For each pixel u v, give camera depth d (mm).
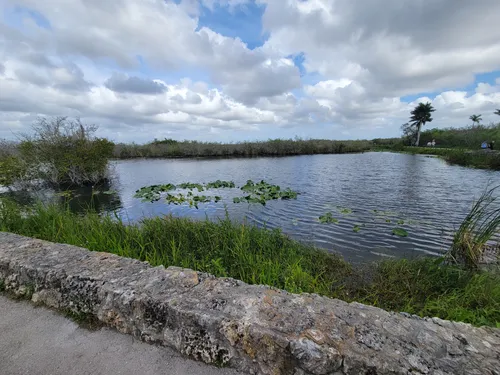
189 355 1419
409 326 1380
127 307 1563
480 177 13227
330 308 1482
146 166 20250
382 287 3025
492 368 1149
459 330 1428
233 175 15148
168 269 1921
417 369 1122
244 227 4379
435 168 17344
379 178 13227
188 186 10906
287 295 1615
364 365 1140
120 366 1359
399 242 4828
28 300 1929
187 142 33531
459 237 3873
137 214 7027
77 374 1312
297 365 1217
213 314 1397
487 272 3221
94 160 11461
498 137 24969
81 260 2057
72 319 1728
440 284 3021
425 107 42906
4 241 2475
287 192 9445
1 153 10883
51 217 4297
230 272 3082
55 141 10859
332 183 11867
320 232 5391
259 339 1273
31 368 1351
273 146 31547
